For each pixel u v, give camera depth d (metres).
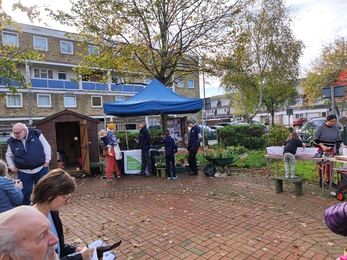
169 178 8.12
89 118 9.56
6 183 2.83
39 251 1.15
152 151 9.16
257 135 13.66
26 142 4.91
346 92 21.41
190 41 11.66
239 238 3.85
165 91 9.52
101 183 8.06
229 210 5.07
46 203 1.87
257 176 8.09
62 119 9.21
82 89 28.41
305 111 52.25
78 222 4.79
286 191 6.32
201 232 4.11
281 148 6.51
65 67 27.95
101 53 11.91
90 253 1.89
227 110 69.31
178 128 11.11
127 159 9.15
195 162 8.54
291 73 19.75
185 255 3.43
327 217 1.80
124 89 31.89
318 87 27.95
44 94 26.17
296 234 3.92
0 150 11.63
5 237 1.07
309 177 7.57
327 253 3.35
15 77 10.94
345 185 5.40
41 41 25.92
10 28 23.55
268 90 23.08
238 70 13.29
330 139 6.29
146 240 3.92
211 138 17.86
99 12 10.72
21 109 24.66
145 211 5.21
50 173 1.94
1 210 2.75
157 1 10.44
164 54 11.69
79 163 10.12
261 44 17.83
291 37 18.02
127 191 6.92
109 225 4.56
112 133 8.45
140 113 9.80
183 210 5.17
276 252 3.42
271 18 17.28
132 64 12.05
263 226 4.25
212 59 12.05
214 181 7.59
